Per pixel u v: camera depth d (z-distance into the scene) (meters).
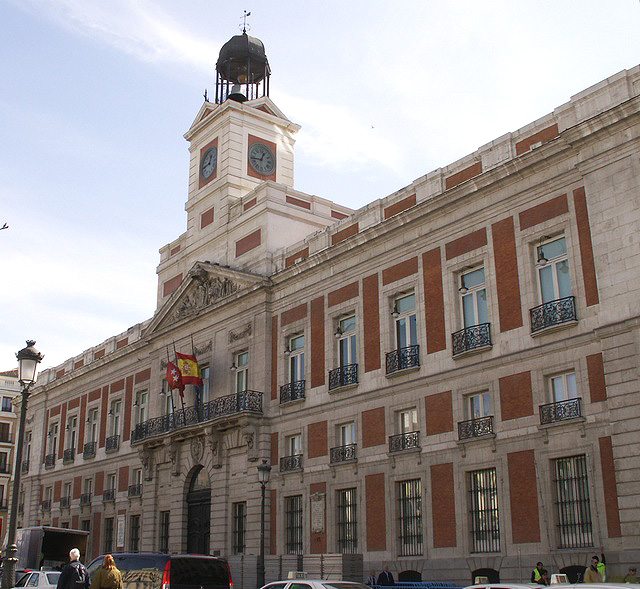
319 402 31.84
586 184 23.48
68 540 35.78
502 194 26.22
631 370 21.39
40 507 53.28
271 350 35.03
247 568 31.69
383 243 30.41
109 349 49.66
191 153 44.72
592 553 21.52
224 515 34.75
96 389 50.06
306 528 31.05
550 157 24.69
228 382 36.72
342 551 29.64
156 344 43.59
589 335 22.80
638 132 22.39
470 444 25.53
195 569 18.62
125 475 44.38
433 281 28.11
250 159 41.69
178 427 37.75
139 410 44.78
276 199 37.38
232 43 45.28
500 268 25.83
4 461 77.50
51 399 55.72
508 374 24.91
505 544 23.81
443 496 26.06
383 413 28.97
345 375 30.84
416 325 28.75
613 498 21.38
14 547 19.59
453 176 28.47
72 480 50.19
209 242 41.16
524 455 23.89
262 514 29.27
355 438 30.06
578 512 22.41
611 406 21.66
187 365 37.16
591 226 23.11
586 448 22.28
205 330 39.31
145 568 18.59
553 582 16.34
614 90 23.41
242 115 42.03
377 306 30.17
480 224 26.81
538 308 24.33
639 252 21.77
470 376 26.09
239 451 34.84
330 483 30.45
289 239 37.31
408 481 27.75
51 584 25.12
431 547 26.06
